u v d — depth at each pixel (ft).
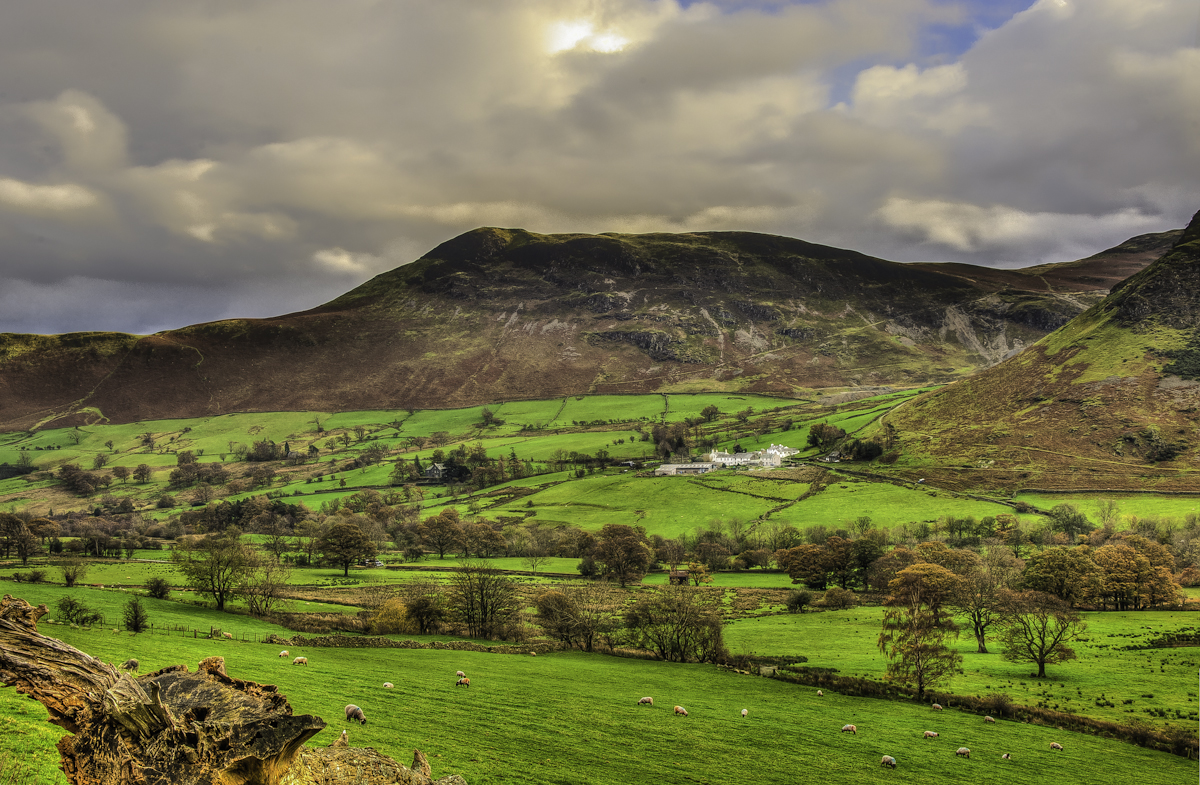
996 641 309.83
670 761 125.39
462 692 158.30
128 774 19.62
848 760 139.54
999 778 137.18
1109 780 141.08
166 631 211.20
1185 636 293.64
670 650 256.73
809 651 278.05
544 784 101.24
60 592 288.30
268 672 153.38
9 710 69.67
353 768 26.58
